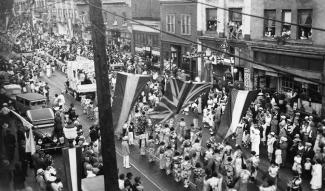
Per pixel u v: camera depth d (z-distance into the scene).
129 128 25.81
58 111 27.77
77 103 36.62
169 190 19.34
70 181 15.59
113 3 59.97
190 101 19.41
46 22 81.06
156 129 24.25
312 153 20.02
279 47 30.61
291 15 30.02
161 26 47.31
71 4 75.00
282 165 21.55
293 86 30.53
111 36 59.69
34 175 21.06
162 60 48.16
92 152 20.05
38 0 79.44
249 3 33.78
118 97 15.22
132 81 15.02
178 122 25.16
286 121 23.14
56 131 25.34
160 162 21.80
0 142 23.86
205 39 39.75
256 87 33.59
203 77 39.66
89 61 38.19
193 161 20.39
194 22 41.41
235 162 18.62
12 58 50.62
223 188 18.94
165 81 34.84
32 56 53.91
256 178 19.98
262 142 24.44
